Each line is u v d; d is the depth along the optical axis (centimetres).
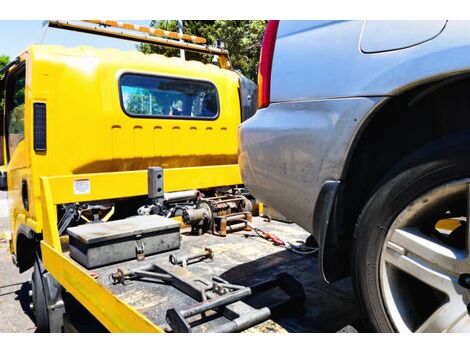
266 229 323
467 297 133
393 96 141
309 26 172
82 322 249
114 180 293
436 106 145
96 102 305
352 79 152
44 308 281
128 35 362
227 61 433
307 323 168
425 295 153
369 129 155
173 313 157
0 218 767
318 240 161
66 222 283
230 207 314
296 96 170
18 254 338
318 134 158
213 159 386
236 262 245
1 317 360
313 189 162
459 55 126
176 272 208
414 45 137
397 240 144
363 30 152
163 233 258
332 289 203
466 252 134
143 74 329
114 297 172
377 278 147
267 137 178
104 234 234
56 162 295
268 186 183
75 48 317
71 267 216
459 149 132
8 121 364
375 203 148
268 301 190
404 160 144
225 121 383
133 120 324
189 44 405
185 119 354
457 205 143
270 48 187
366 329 155
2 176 375
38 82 285
